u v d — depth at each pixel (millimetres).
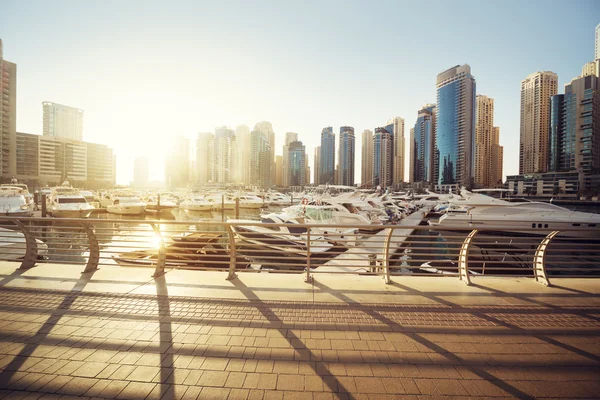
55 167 154125
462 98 165625
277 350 3416
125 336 3695
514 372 3072
